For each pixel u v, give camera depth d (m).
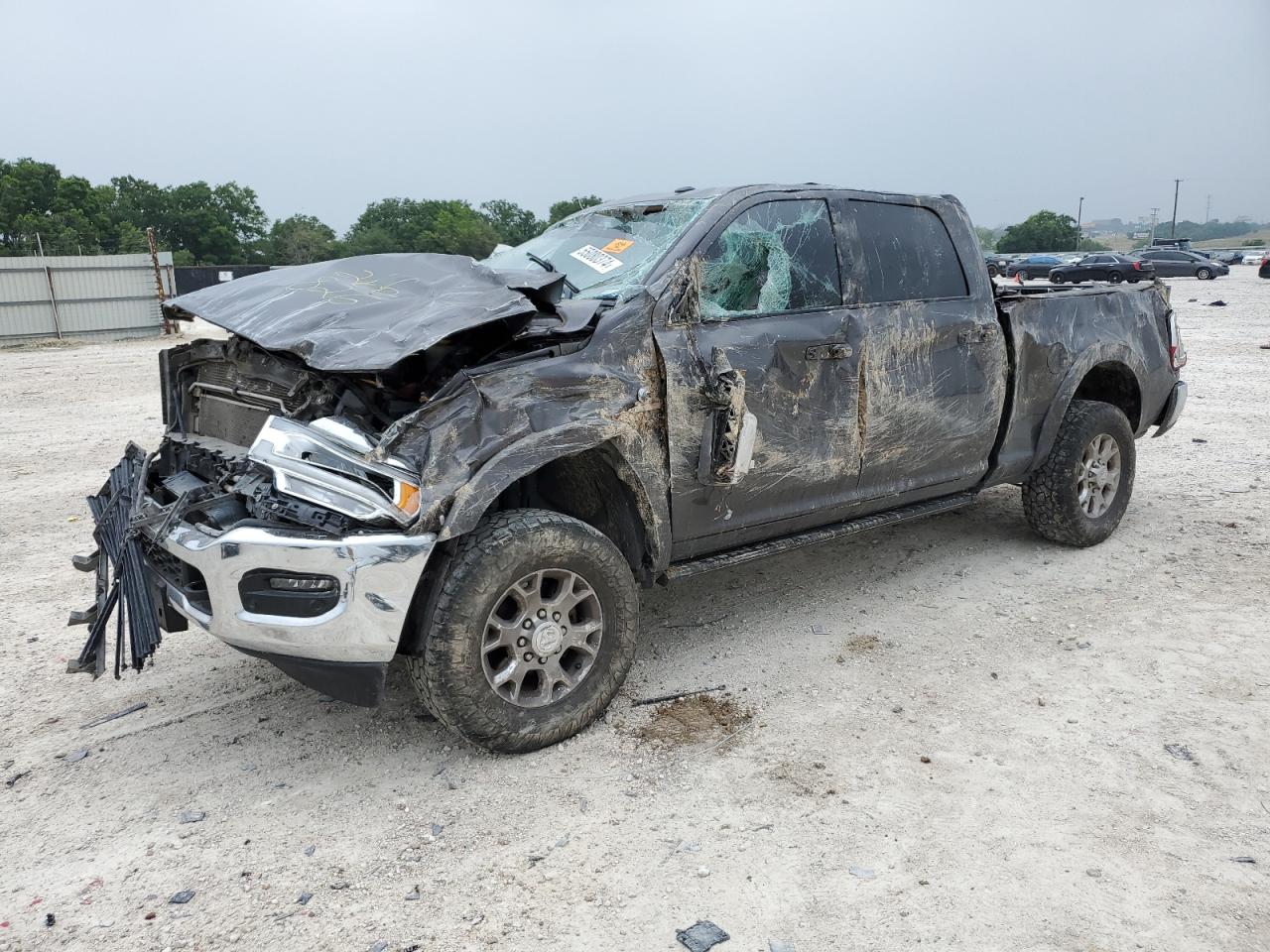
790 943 2.42
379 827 2.97
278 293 3.51
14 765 3.40
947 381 4.53
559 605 3.33
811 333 3.99
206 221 87.56
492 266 4.48
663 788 3.14
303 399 3.29
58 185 78.81
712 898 2.60
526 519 3.22
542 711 3.32
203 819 3.04
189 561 3.03
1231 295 28.61
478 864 2.78
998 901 2.55
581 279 3.93
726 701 3.73
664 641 4.34
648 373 3.52
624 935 2.47
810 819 2.94
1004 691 3.75
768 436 3.87
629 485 3.52
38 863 2.85
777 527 4.08
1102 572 5.04
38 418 10.80
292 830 2.97
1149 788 3.05
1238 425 8.84
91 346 22.66
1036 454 5.10
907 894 2.59
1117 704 3.61
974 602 4.69
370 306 3.25
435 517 2.97
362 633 2.94
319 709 3.77
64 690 3.97
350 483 2.93
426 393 3.22
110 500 3.80
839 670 3.98
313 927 2.53
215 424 3.83
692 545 3.80
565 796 3.11
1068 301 5.16
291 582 2.94
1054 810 2.95
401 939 2.48
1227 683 3.74
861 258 4.32
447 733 3.55
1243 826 2.85
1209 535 5.59
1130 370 5.52
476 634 3.09
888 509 4.65
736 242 3.90
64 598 5.03
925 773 3.18
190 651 4.36
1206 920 2.46
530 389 3.21
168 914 2.60
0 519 6.56
